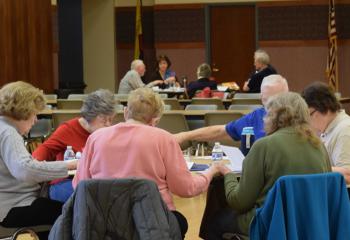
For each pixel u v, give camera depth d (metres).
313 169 3.39
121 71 17.44
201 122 7.93
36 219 4.00
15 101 3.94
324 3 16.30
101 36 17.11
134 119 3.61
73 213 3.04
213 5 16.78
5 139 3.87
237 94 10.09
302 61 16.52
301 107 3.51
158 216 3.02
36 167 3.80
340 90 16.20
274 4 16.52
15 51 12.10
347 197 3.25
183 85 13.02
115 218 3.06
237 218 3.69
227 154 4.66
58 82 14.35
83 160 3.58
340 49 16.20
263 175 3.44
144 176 3.46
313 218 3.14
